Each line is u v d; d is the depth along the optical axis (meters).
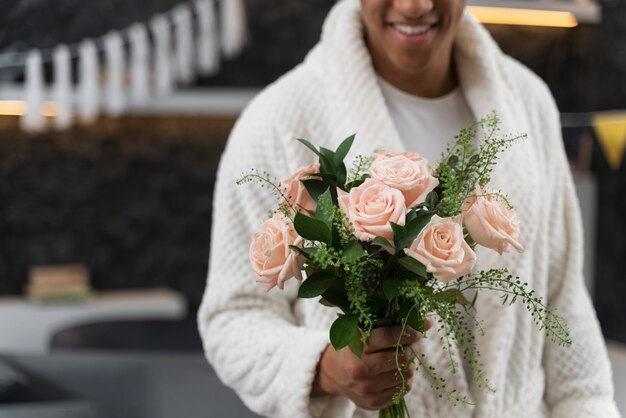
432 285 1.30
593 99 4.75
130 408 3.00
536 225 1.64
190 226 5.08
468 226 1.24
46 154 4.89
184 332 3.93
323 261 1.22
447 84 1.71
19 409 2.84
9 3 4.72
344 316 1.27
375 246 1.23
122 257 5.02
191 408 2.96
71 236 4.95
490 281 1.30
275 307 1.64
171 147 5.03
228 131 5.08
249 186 1.65
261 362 1.53
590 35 4.78
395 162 1.25
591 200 4.54
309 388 1.44
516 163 1.64
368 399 1.36
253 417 2.90
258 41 5.04
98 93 4.67
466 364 1.60
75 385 3.01
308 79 1.68
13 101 4.74
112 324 3.91
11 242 4.89
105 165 4.96
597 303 4.54
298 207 1.29
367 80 1.64
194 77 4.96
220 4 4.77
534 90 1.76
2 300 4.79
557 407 1.67
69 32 4.77
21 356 3.06
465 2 1.56
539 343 1.64
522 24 4.89
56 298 4.66
